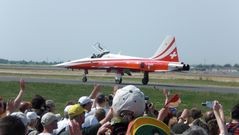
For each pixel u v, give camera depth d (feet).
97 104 48.19
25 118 33.01
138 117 18.07
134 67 238.27
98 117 42.60
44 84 186.19
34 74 352.90
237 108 33.83
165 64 235.20
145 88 183.01
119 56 246.68
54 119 34.76
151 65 236.43
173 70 234.17
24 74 346.13
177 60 246.47
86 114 43.57
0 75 318.65
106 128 19.25
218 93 168.55
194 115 44.37
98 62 246.27
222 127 29.45
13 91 167.22
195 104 141.49
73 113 32.24
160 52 246.88
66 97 154.30
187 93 168.04
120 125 19.07
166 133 17.51
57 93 165.17
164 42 247.09
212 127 36.88
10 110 36.94
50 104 50.16
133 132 17.42
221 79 395.55
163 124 17.65
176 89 192.03
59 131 38.60
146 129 17.39
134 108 19.02
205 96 159.63
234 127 33.71
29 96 154.81
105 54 250.57
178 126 37.52
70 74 383.65
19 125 17.38
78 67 248.11
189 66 233.35
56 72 440.45
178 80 332.19
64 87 181.27
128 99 19.03
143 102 19.30
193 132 24.67
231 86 265.95
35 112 45.68
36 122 41.68
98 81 255.09
